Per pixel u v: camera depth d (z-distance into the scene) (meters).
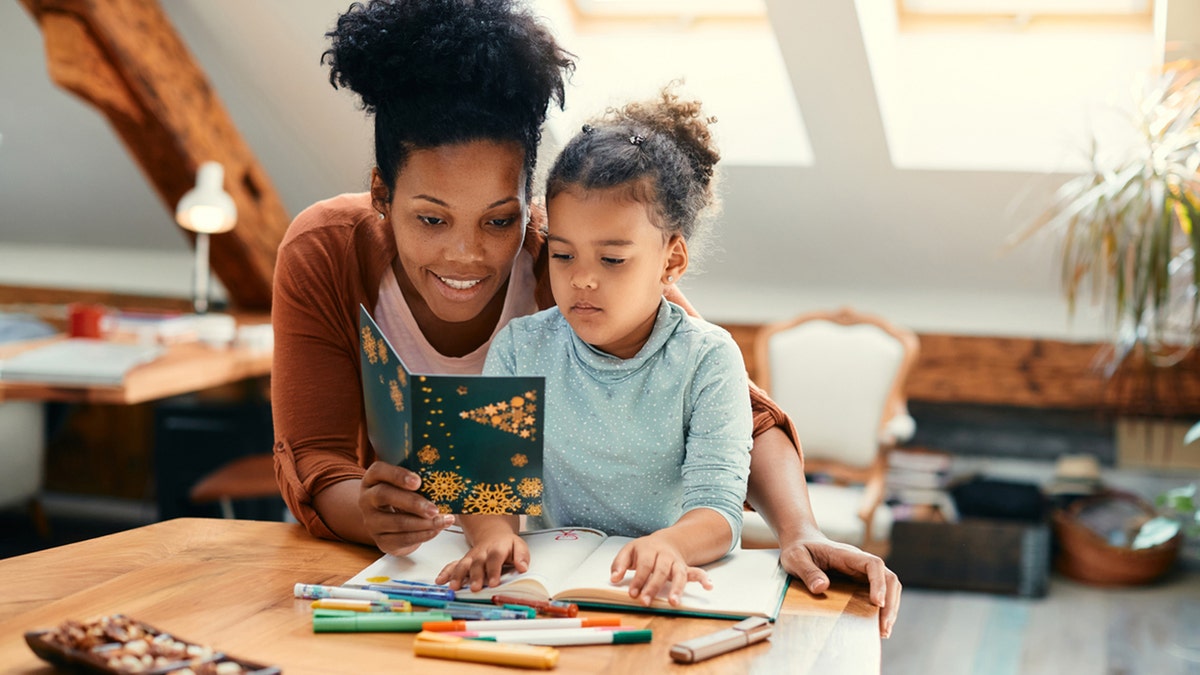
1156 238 3.01
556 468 1.27
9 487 3.74
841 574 1.17
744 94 3.74
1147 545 3.14
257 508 3.79
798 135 3.71
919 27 3.59
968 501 3.95
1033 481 4.23
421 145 1.19
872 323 3.61
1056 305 4.07
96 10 3.36
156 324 3.71
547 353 1.27
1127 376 3.98
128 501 4.57
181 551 1.24
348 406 1.40
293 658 0.94
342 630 1.00
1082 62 3.57
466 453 1.11
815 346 3.59
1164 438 4.09
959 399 4.17
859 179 3.71
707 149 1.29
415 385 1.08
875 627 1.04
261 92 3.78
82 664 0.87
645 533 1.28
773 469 1.30
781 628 1.03
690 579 1.07
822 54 3.20
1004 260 3.94
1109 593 3.84
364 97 1.23
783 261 4.18
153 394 2.98
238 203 3.94
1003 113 3.62
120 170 4.36
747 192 3.88
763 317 4.29
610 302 1.18
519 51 1.21
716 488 1.19
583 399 1.25
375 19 1.19
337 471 1.31
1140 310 3.11
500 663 0.93
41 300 4.82
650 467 1.24
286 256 1.40
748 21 3.68
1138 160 3.07
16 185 4.55
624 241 1.16
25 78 4.02
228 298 4.63
